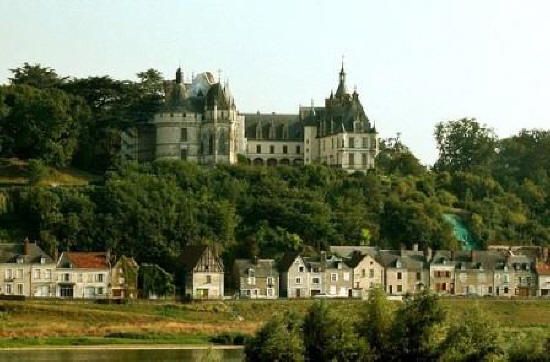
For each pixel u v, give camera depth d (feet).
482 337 632.79
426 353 638.53
